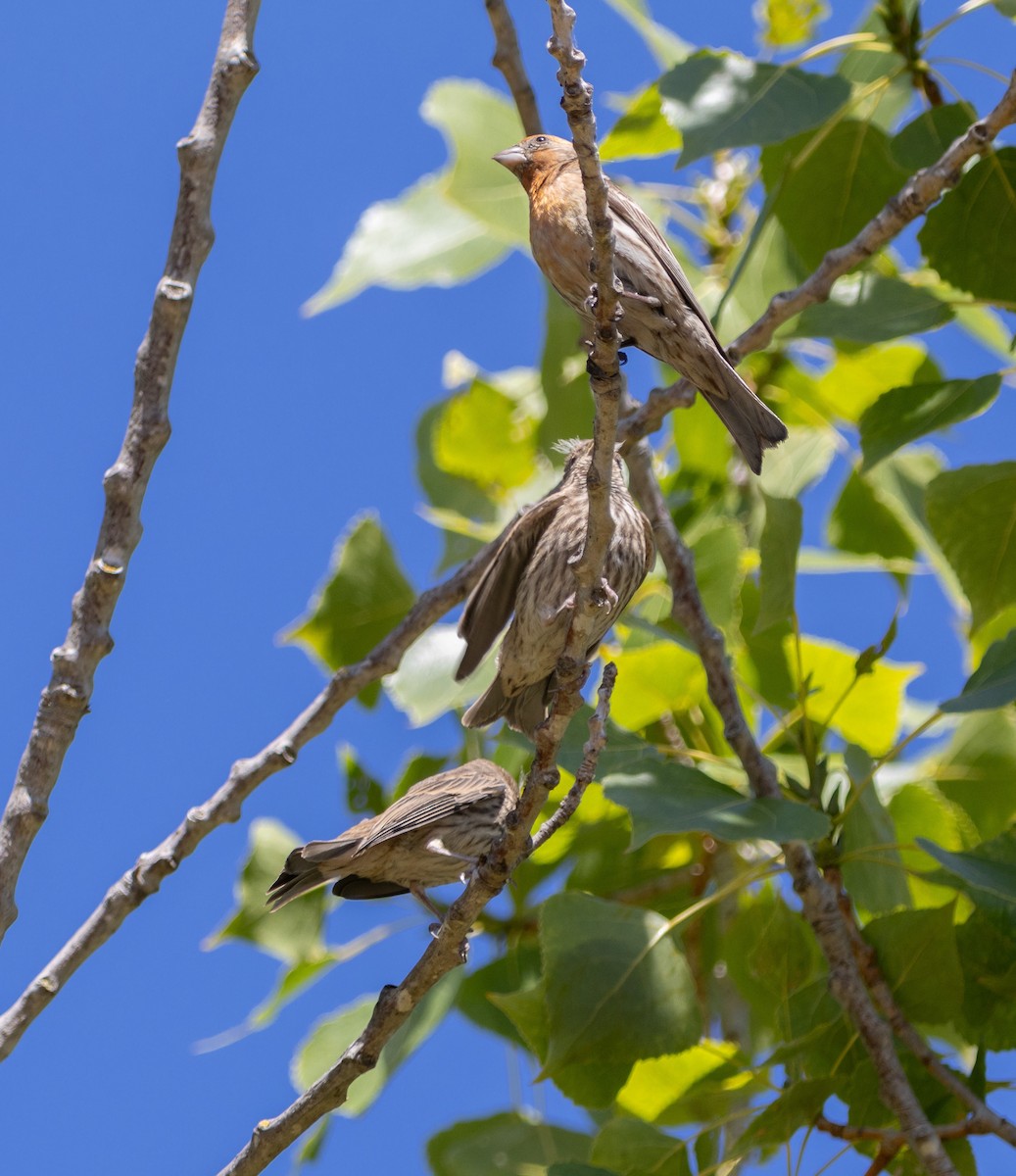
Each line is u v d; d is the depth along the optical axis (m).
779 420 9.32
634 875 13.19
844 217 11.59
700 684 11.84
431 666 11.95
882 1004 9.62
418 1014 11.28
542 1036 9.80
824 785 10.15
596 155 6.63
